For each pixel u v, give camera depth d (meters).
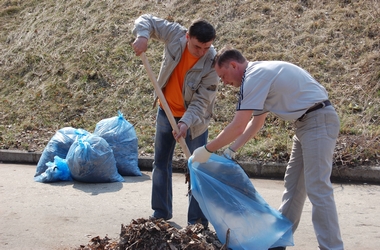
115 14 10.53
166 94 4.43
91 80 9.09
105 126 6.74
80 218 4.90
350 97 7.85
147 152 7.25
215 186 3.86
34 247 4.18
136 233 3.70
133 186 6.08
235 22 9.69
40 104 8.78
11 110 8.73
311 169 3.59
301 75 3.62
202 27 3.97
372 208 5.27
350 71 8.34
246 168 6.68
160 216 4.72
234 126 3.55
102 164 6.12
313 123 3.58
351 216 5.00
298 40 9.09
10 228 4.60
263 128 7.40
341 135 6.99
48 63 9.66
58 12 10.98
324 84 8.17
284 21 9.52
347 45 8.85
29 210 5.12
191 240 3.69
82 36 10.15
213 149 3.67
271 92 3.58
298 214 3.97
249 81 3.54
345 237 4.44
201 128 4.41
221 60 3.70
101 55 9.58
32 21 10.90
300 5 9.84
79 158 6.09
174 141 4.56
